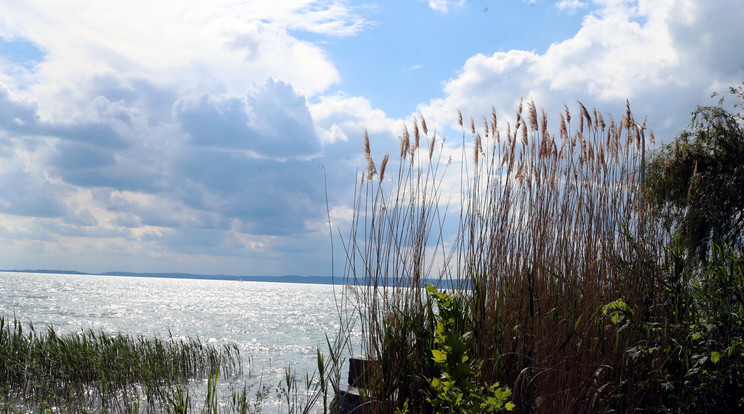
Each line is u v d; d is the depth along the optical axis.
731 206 11.55
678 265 4.27
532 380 3.95
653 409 3.74
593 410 3.71
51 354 9.88
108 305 56.31
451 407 3.40
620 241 4.82
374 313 4.15
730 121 12.68
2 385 8.80
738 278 3.94
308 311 59.59
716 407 3.62
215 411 5.57
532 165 4.97
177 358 12.10
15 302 52.84
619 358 3.92
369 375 4.09
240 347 21.88
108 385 8.70
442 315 3.76
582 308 4.27
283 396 8.53
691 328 3.89
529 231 4.61
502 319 4.25
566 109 5.37
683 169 11.63
